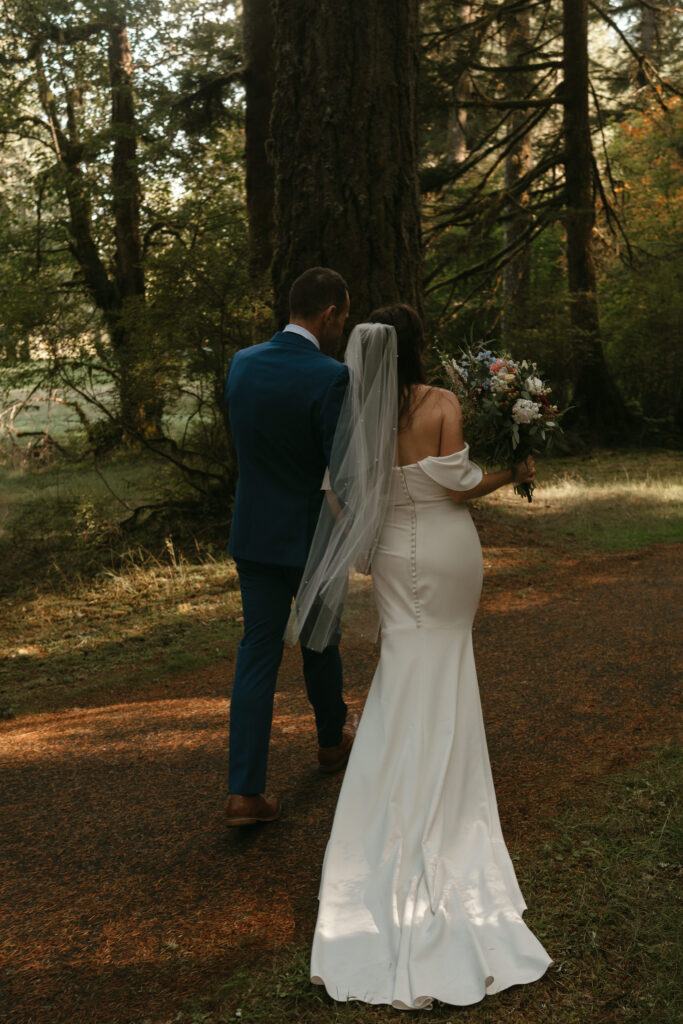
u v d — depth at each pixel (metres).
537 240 23.86
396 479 2.84
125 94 18.16
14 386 10.92
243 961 2.47
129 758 4.07
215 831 3.26
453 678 2.80
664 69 20.86
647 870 2.74
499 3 17.89
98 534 10.10
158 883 2.92
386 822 2.58
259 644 3.19
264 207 11.53
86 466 12.91
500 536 9.08
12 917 2.78
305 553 3.09
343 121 7.69
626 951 2.35
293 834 3.18
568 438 17.19
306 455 3.07
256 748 3.13
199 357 9.68
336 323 3.18
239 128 16.69
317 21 7.62
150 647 6.36
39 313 10.54
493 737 4.03
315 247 7.86
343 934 2.38
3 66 18.22
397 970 2.23
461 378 3.13
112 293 18.33
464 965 2.25
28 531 10.55
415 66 7.92
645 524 9.72
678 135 20.61
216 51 15.15
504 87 19.30
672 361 19.16
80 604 7.83
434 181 17.98
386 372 2.79
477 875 2.52
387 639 2.85
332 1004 2.24
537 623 6.01
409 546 2.82
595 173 18.80
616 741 3.86
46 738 4.50
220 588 7.77
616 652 5.21
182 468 10.14
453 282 18.70
